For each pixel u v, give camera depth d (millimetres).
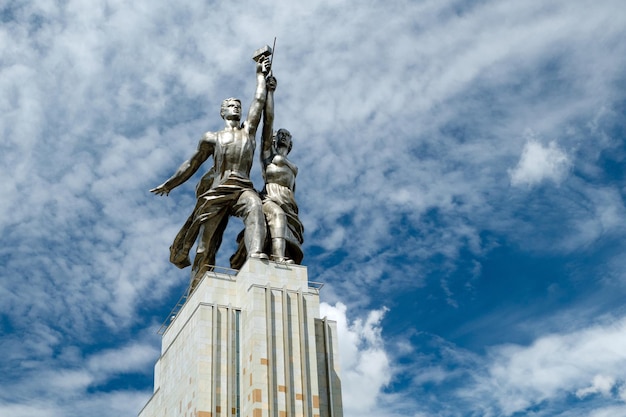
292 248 55594
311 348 50094
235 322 51094
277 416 47219
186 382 51000
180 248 58500
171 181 58281
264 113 59062
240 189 55875
